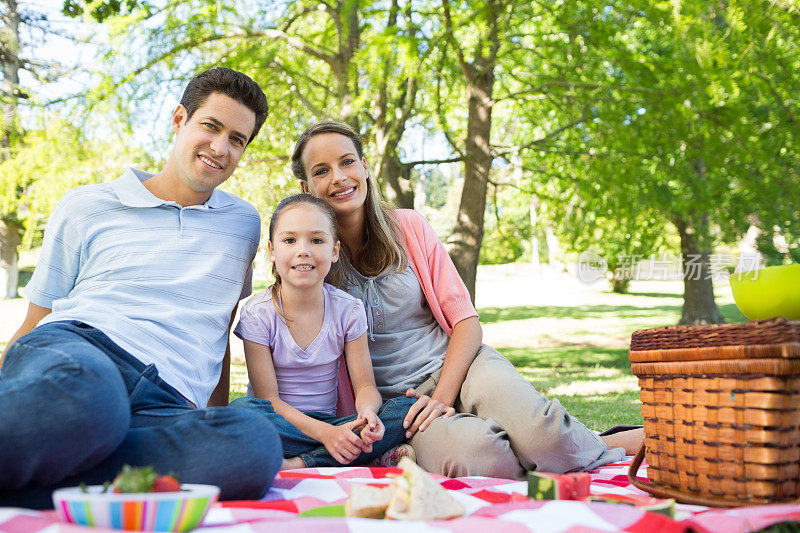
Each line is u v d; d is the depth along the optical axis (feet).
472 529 3.76
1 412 4.16
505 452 6.63
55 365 4.46
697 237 25.36
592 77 26.30
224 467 4.83
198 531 3.82
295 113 32.04
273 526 3.77
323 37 28.40
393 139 27.58
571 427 6.80
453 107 33.50
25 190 29.27
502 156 31.86
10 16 45.73
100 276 6.62
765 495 4.89
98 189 6.97
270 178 30.55
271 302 7.77
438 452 6.82
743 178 23.39
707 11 20.04
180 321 6.57
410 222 8.70
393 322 8.33
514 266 103.76
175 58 27.91
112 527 3.57
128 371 5.89
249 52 26.50
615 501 4.64
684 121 24.16
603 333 43.98
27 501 4.44
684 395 5.31
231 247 7.22
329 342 7.80
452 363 7.77
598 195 28.71
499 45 26.13
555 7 26.03
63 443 4.28
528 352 35.40
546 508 4.25
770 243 21.62
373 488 4.61
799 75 22.38
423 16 26.73
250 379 7.75
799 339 4.79
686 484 5.32
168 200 7.20
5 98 28.02
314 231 7.50
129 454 4.82
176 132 7.28
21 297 63.21
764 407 4.85
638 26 26.22
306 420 7.13
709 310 40.50
